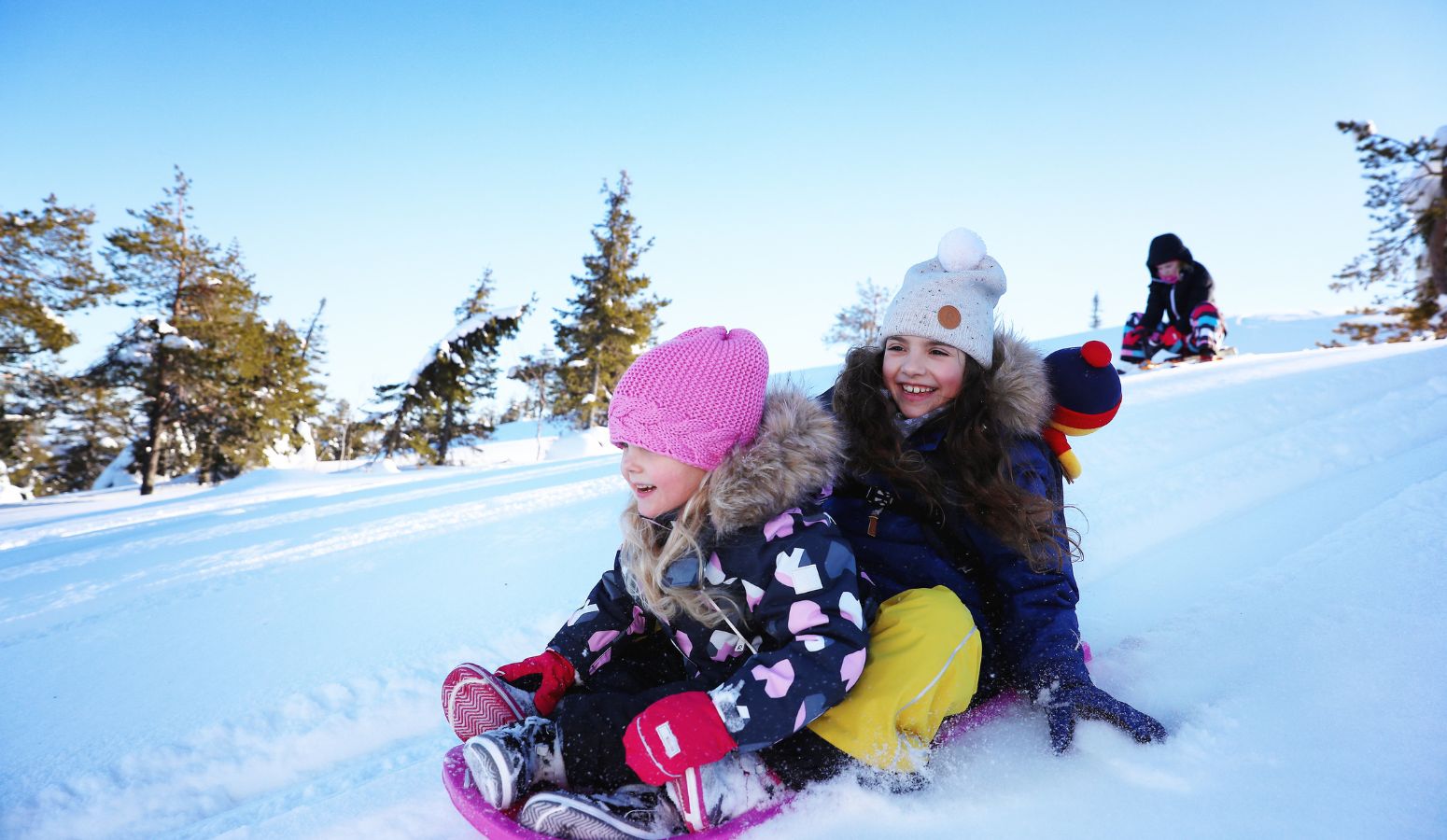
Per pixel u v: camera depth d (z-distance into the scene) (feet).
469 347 91.30
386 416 89.66
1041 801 4.48
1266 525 9.06
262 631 9.05
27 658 8.70
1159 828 4.12
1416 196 57.06
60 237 81.51
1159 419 16.01
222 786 5.99
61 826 5.45
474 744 4.48
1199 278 27.25
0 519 41.68
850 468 6.03
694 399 4.99
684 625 5.12
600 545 11.76
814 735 4.70
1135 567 8.34
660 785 4.56
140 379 85.20
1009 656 5.63
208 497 37.47
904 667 4.74
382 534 15.01
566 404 105.70
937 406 6.11
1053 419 6.20
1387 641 5.67
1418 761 4.35
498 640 8.00
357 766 6.07
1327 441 12.40
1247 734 4.85
